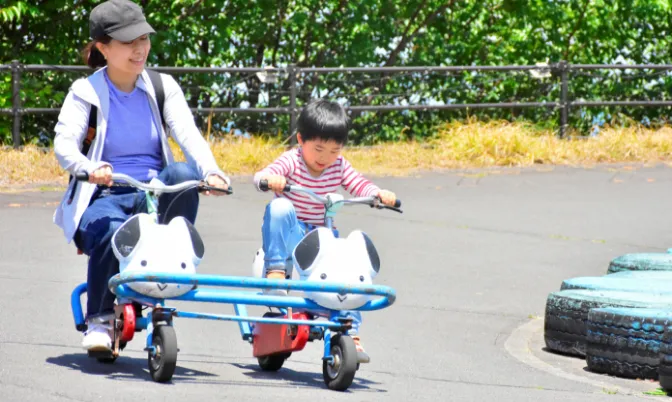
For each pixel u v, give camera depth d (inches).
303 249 355.9
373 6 1389.0
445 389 379.6
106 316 360.5
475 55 1520.7
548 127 1267.2
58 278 555.2
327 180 385.7
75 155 358.9
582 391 394.6
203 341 443.5
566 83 1272.1
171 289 340.5
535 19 1493.6
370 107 1198.9
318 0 1385.3
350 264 356.2
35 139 1090.1
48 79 1096.2
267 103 1195.9
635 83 1322.6
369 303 358.3
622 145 1157.1
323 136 370.3
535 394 380.5
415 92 1272.1
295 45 1433.3
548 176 1031.6
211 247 673.6
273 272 364.2
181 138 380.8
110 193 372.8
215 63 1382.9
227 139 1106.1
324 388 361.1
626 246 739.4
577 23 1536.7
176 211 367.6
